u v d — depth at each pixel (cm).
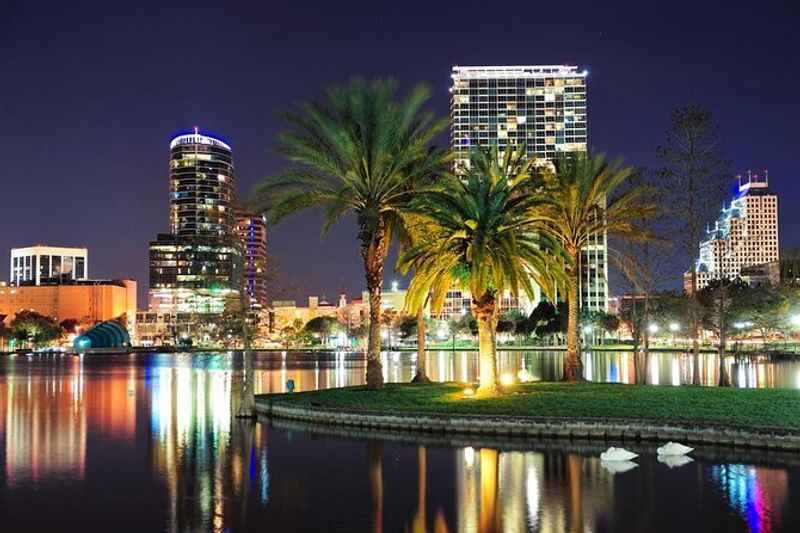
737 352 11400
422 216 4538
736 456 2845
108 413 4638
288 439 3434
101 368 11894
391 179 4816
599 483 2414
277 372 10044
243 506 2159
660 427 3159
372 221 4675
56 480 2527
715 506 2108
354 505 2166
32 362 15350
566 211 5194
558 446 3131
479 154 5169
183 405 5188
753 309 12506
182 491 2359
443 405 3869
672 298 11056
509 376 5194
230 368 11788
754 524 1931
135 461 2880
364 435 3547
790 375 7712
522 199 4291
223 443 3328
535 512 2070
